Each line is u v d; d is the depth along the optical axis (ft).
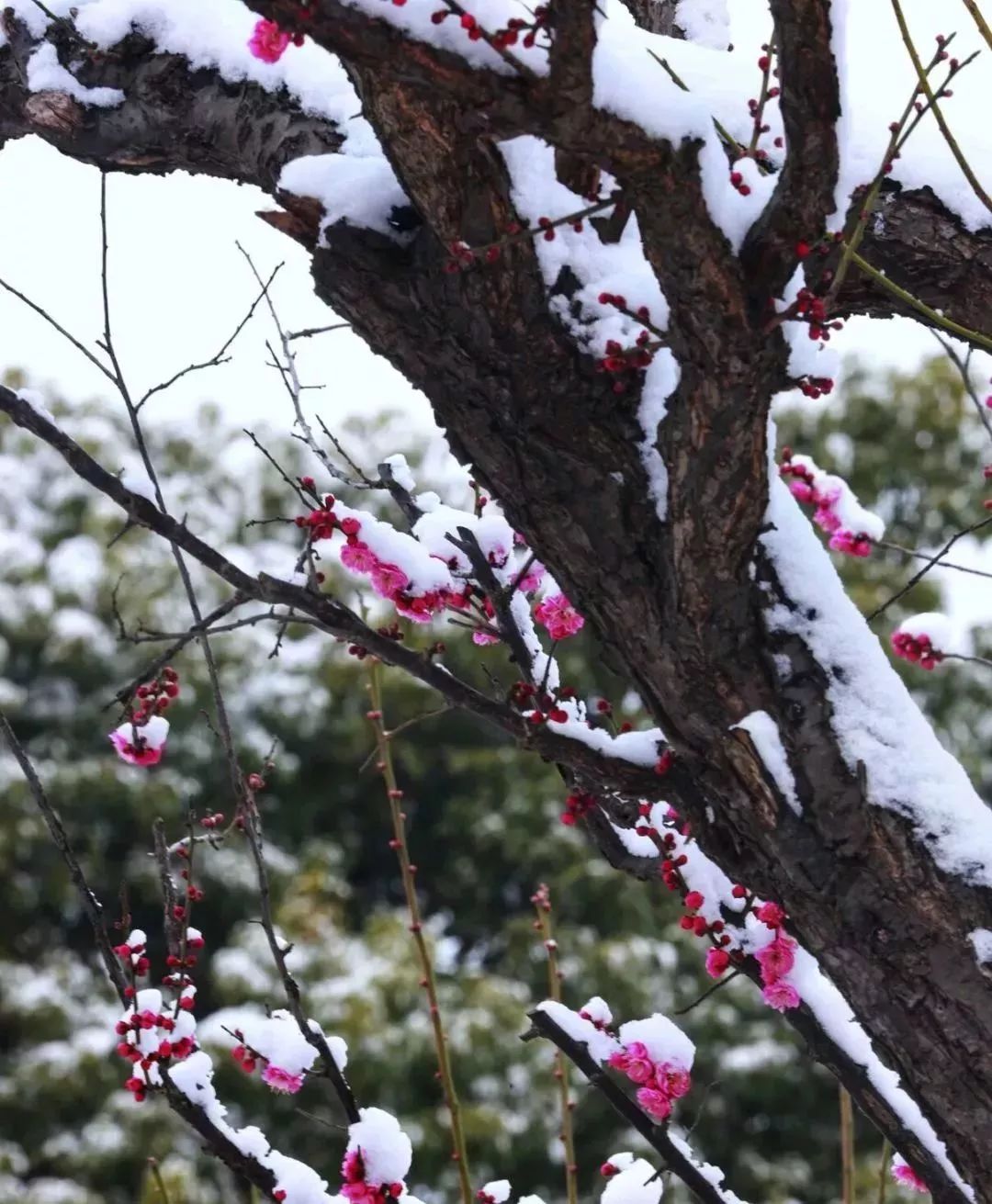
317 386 7.73
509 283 6.97
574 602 7.10
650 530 6.95
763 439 6.75
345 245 7.08
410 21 6.42
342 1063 7.66
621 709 28.02
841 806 6.88
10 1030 24.59
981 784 28.37
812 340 6.79
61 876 26.35
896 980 6.89
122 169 7.88
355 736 29.91
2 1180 21.47
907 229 7.57
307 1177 7.46
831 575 7.00
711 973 7.42
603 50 6.55
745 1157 24.27
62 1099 22.95
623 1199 7.71
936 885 6.86
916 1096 6.95
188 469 32.94
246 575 6.89
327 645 30.78
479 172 6.91
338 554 7.31
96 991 25.93
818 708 6.89
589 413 6.98
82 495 31.71
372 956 25.48
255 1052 7.61
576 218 6.70
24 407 6.82
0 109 7.98
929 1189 7.21
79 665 29.17
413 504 7.70
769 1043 24.93
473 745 31.30
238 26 7.71
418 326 7.07
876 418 30.30
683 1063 7.54
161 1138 22.44
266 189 7.68
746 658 6.91
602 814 7.62
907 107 6.81
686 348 6.68
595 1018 7.75
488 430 7.06
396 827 8.30
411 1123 22.25
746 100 7.55
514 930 26.32
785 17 6.49
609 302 6.74
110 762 27.58
